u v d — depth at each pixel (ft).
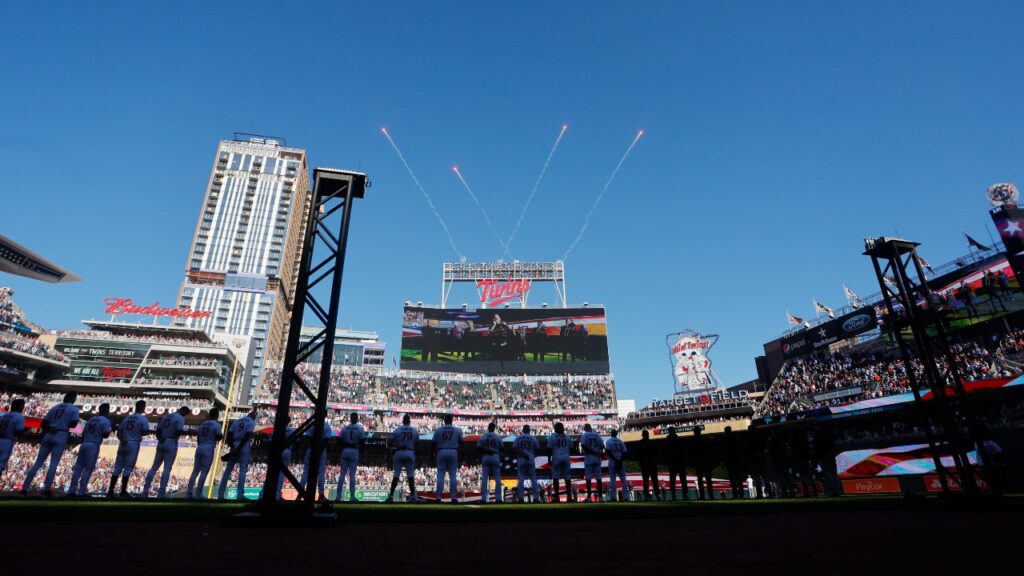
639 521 26.43
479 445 50.52
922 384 128.88
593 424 218.59
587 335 239.71
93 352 245.65
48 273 250.57
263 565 12.25
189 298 482.69
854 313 177.58
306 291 28.04
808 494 71.00
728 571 11.43
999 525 21.66
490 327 238.07
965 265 147.02
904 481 87.40
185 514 26.55
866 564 12.02
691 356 253.24
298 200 583.99
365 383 223.92
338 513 28.48
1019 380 106.52
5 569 10.97
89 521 22.62
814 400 176.96
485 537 18.90
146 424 46.57
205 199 548.31
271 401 204.74
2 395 198.90
